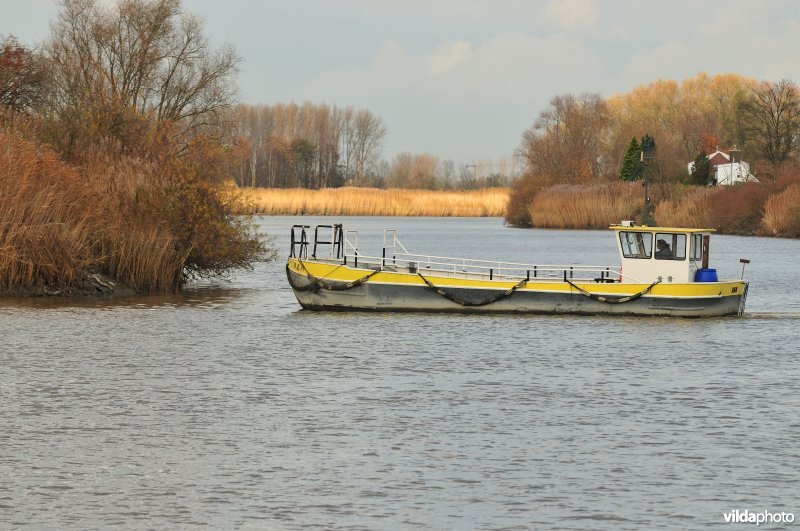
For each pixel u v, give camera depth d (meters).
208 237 152.25
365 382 86.31
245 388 83.38
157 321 120.12
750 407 77.81
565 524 53.41
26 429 70.00
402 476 60.44
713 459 64.00
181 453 64.62
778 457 64.50
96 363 93.50
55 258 135.88
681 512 55.19
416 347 103.81
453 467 62.12
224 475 60.38
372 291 126.38
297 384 85.19
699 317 123.94
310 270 127.19
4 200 133.62
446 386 84.88
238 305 136.25
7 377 86.62
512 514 54.62
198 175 155.00
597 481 59.81
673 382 87.25
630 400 80.06
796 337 112.12
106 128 161.00
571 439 68.31
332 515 54.28
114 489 57.97
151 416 73.75
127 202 145.62
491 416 74.50
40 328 113.06
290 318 123.44
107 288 141.50
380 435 69.00
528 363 95.69
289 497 56.84
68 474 60.47
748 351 103.31
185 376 88.00
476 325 118.00
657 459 64.00
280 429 70.38
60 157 149.38
